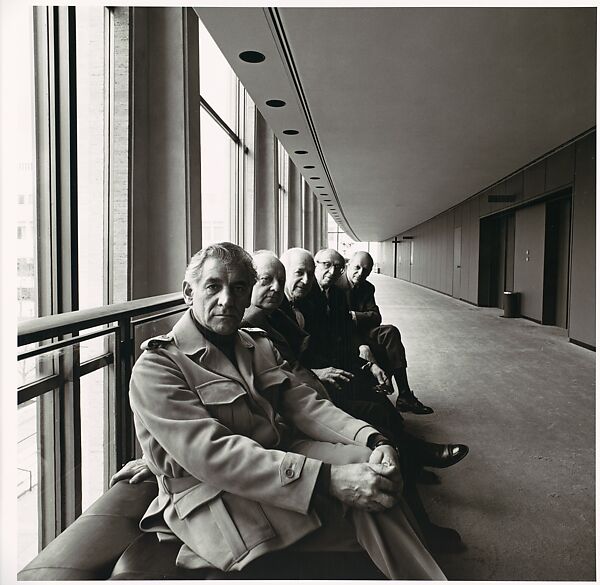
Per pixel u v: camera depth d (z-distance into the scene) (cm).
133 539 128
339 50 399
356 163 849
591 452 301
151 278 428
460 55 407
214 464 117
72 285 292
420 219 1933
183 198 424
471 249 1279
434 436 326
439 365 543
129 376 202
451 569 184
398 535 120
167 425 120
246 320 190
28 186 282
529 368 532
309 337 223
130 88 375
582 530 213
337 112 560
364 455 133
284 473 117
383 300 1355
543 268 875
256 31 368
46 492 178
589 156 650
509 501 239
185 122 423
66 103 286
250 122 918
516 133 652
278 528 119
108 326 197
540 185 822
